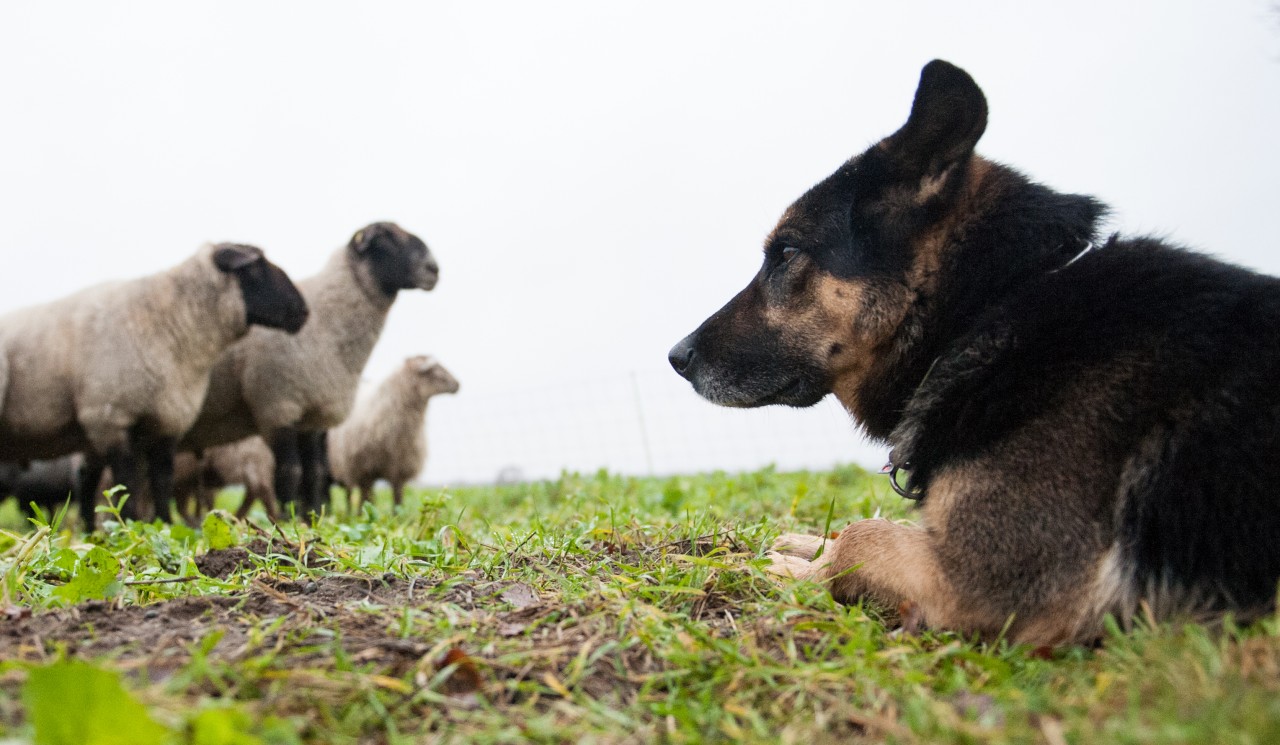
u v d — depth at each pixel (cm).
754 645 116
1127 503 118
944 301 140
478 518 312
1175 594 115
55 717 75
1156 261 128
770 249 156
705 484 389
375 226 452
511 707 98
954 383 132
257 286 400
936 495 130
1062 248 136
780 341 152
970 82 134
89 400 377
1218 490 113
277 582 147
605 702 102
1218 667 94
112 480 383
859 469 421
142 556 186
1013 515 121
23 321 391
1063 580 117
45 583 155
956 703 99
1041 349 127
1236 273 127
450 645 108
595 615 122
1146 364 121
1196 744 79
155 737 75
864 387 150
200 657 94
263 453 539
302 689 95
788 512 256
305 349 432
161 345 383
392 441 532
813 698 101
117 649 109
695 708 98
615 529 186
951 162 138
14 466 494
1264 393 115
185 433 431
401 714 94
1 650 110
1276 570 110
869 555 133
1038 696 97
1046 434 122
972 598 123
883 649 118
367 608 124
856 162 149
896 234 143
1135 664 103
